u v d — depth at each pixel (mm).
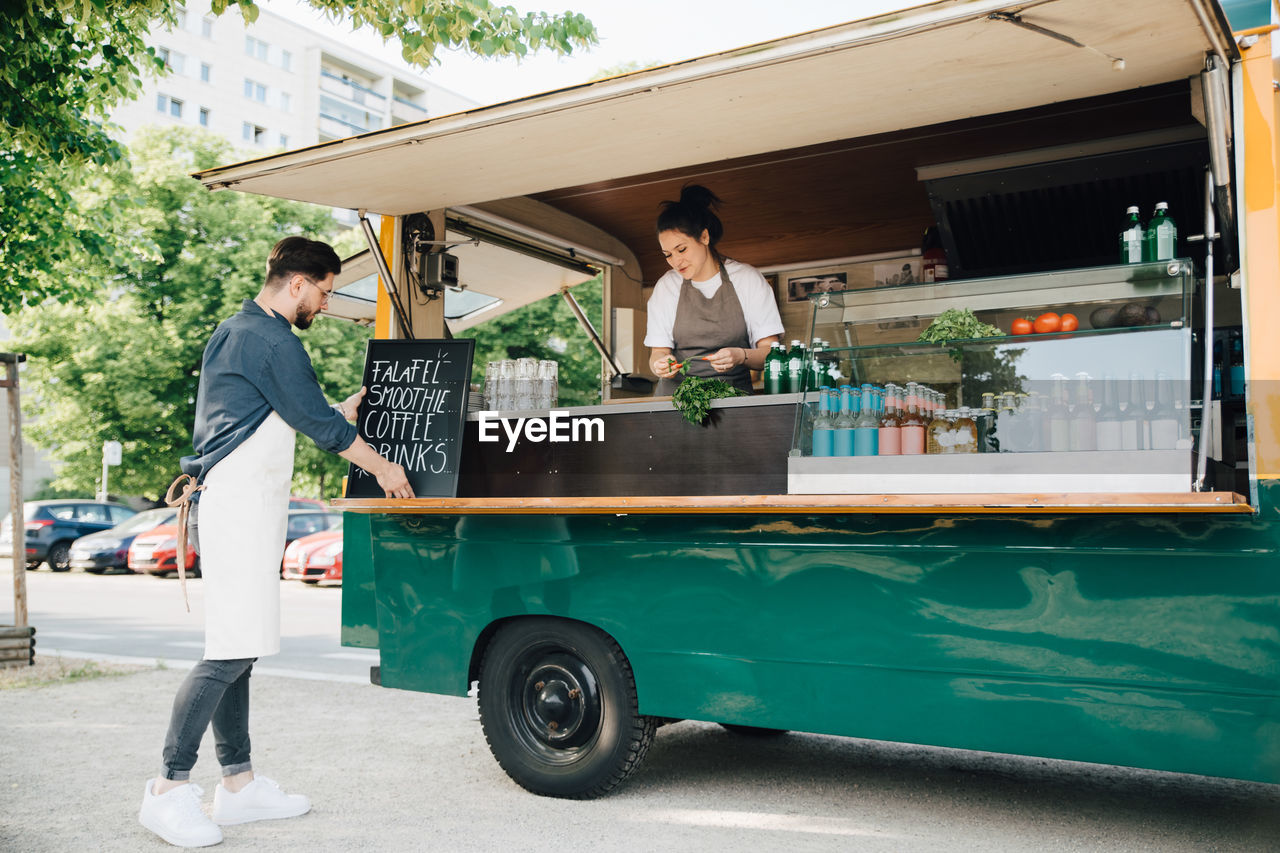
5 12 5719
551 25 6375
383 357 4398
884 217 6418
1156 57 3133
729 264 4852
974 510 3189
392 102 61281
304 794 4066
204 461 3535
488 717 4145
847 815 3738
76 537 20875
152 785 3449
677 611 3758
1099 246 5008
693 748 4902
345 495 4352
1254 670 2916
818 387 3631
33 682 6844
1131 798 3982
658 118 3682
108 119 8086
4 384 7828
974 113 3680
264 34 53594
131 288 24016
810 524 3547
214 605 3479
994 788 4137
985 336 3326
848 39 3037
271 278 3760
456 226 5410
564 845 3381
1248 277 2998
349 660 8656
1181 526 3020
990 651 3256
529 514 4066
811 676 3523
